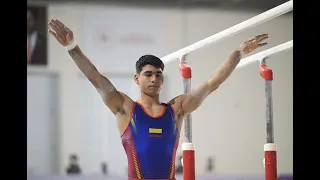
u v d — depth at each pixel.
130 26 17.53
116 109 4.50
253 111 17.77
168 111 4.50
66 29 4.38
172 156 4.43
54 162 16.66
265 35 4.75
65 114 16.94
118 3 17.30
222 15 17.78
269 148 5.13
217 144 17.52
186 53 5.57
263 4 17.20
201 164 17.31
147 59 4.55
